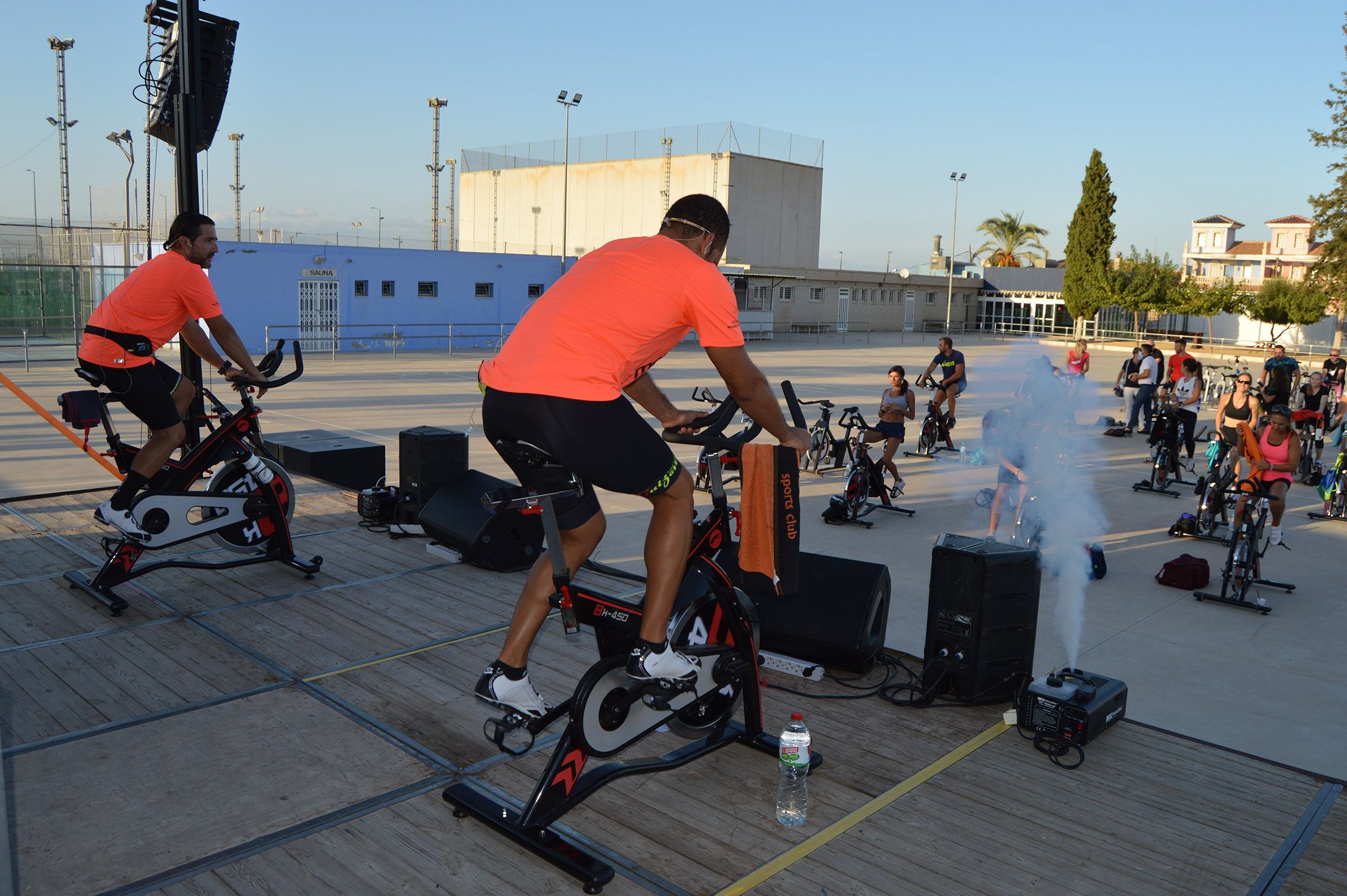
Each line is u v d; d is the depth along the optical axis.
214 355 5.28
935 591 4.36
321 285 28.88
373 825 3.18
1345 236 38.22
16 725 3.82
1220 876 3.03
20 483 9.26
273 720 3.93
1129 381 15.71
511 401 2.46
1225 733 4.51
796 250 50.81
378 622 5.12
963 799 3.48
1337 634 6.05
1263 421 8.87
